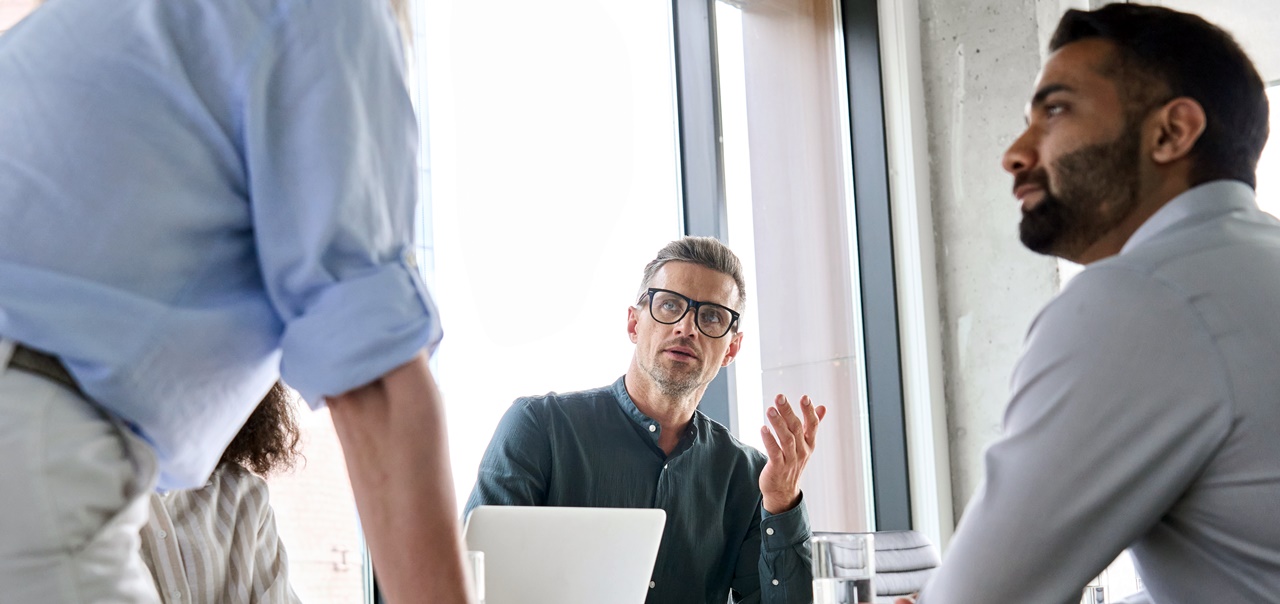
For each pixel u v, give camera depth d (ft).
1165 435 3.20
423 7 9.12
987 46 12.94
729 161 11.73
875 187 13.39
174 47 2.23
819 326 12.61
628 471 7.48
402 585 2.22
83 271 2.13
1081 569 3.30
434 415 2.29
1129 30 3.75
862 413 13.04
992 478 3.43
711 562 7.57
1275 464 3.12
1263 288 3.24
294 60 2.28
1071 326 3.36
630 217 10.46
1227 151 3.65
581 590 5.26
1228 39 3.69
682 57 11.40
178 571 4.53
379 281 2.26
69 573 1.97
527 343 9.37
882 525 12.94
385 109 2.41
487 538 5.20
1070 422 3.29
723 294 7.65
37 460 1.97
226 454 5.05
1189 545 3.34
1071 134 3.78
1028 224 3.95
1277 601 3.17
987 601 3.36
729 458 7.77
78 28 2.24
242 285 2.32
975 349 12.74
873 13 13.58
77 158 2.15
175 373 2.19
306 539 7.98
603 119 10.37
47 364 2.09
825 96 13.33
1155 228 3.62
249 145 2.24
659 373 7.50
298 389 2.27
